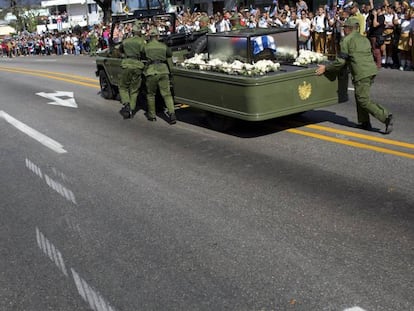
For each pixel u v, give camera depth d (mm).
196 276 4086
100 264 4402
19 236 5070
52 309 3811
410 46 13156
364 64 7309
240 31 8438
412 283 3779
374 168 6156
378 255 4191
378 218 4840
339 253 4262
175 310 3670
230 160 6918
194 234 4809
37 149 8273
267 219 4996
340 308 3543
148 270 4238
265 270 4090
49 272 4336
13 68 24406
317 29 16281
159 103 10570
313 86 7520
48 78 18141
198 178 6305
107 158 7469
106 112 10914
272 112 7238
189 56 9562
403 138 7277
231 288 3883
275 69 7402
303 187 5738
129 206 5594
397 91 10727
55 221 5359
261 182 5996
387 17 13812
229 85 7418
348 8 14750
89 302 3855
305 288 3807
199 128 8812
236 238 4664
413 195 5289
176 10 35688
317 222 4848
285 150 7156
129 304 3787
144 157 7371
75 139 8742
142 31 10305
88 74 18203
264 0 28344
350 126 8141
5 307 3881
